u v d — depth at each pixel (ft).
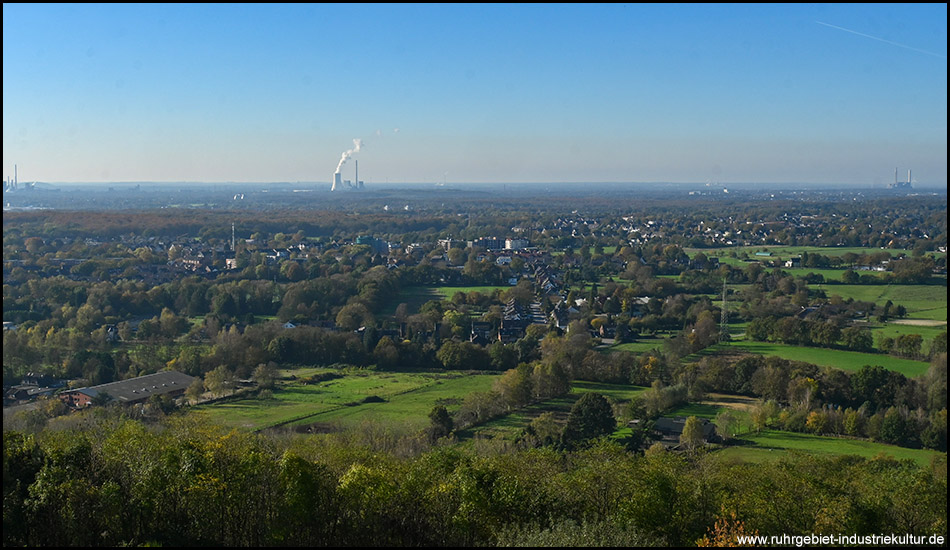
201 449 246.88
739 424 417.90
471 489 226.38
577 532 210.38
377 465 263.29
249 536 224.74
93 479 238.07
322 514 228.63
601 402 388.98
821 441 393.09
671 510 234.17
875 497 239.30
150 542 209.56
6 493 213.25
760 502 242.58
